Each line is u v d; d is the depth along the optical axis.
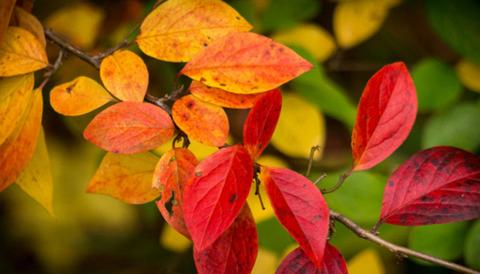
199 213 0.48
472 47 0.67
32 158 0.53
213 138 0.50
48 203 0.53
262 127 0.49
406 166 0.52
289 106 0.65
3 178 0.52
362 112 0.51
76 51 0.54
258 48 0.51
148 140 0.50
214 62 0.51
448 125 0.67
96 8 0.67
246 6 0.67
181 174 0.50
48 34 0.54
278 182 0.49
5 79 0.52
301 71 0.51
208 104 0.51
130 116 0.50
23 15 0.54
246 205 0.50
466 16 0.67
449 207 0.52
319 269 0.50
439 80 0.67
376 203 0.64
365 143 0.52
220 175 0.48
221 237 0.50
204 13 0.53
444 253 0.64
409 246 0.64
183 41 0.53
